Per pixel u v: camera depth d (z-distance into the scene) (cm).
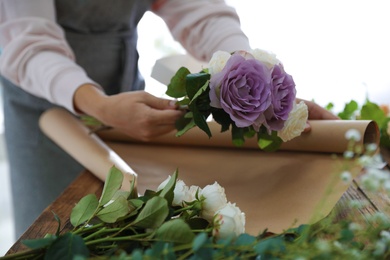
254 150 121
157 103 111
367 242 74
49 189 148
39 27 126
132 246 68
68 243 64
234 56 89
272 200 97
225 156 119
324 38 256
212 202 71
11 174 153
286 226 86
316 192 96
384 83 249
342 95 249
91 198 72
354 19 252
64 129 130
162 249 59
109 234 70
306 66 258
